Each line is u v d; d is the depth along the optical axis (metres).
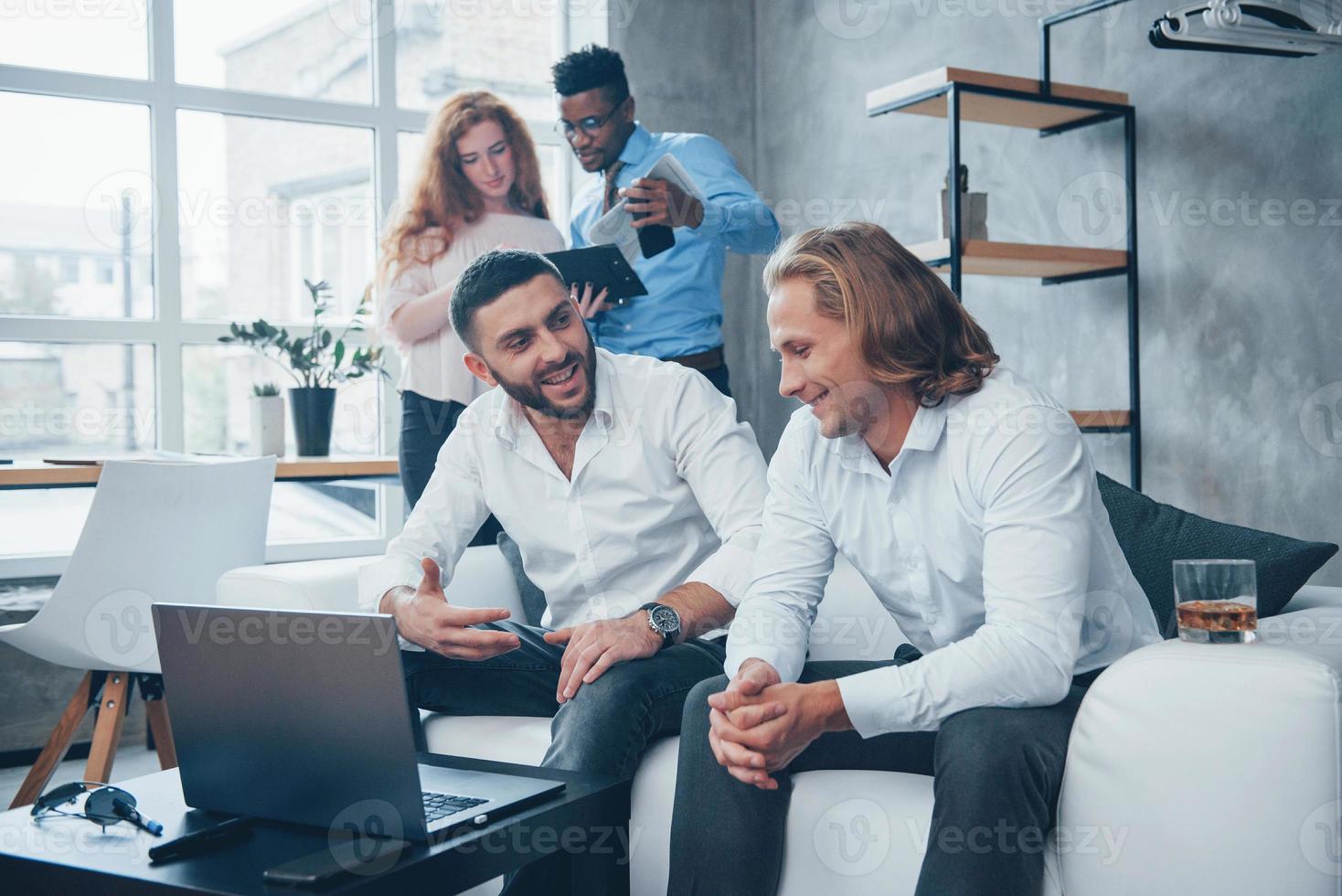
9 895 1.19
